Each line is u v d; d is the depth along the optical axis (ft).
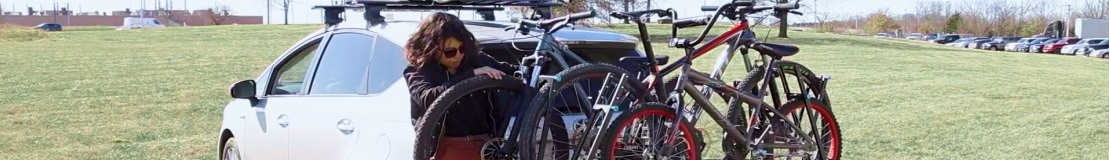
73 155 26.91
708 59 57.00
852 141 27.58
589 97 14.15
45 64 61.67
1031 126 30.40
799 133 16.90
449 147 13.29
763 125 16.58
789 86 17.98
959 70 63.67
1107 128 29.35
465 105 13.37
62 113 36.27
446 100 12.69
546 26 13.98
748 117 16.46
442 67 13.69
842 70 61.36
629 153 13.75
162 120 34.53
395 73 14.62
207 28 134.82
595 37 16.05
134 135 30.73
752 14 15.58
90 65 61.00
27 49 79.10
